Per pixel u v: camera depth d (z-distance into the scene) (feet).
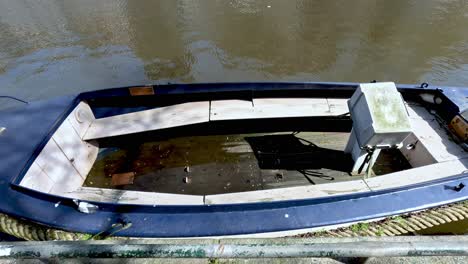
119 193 11.12
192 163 14.03
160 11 40.91
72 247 4.99
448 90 13.56
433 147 11.85
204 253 4.80
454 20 35.78
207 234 9.23
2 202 9.55
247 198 10.32
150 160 14.29
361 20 36.73
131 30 36.78
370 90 10.17
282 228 9.27
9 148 11.10
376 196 9.86
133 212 9.62
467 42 31.73
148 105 15.21
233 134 15.23
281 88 14.51
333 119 15.28
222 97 15.25
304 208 9.63
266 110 14.30
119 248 4.93
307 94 15.11
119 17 39.86
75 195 11.11
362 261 7.06
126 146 15.05
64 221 9.39
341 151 13.93
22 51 32.91
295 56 30.94
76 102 13.65
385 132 9.58
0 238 10.49
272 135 15.01
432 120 13.16
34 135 11.66
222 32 35.58
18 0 45.83
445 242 4.79
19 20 39.65
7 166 10.40
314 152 13.98
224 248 4.80
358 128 10.61
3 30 37.11
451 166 11.01
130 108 15.11
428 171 10.83
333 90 14.73
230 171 13.53
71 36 35.73
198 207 9.37
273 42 33.22
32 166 10.77
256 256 4.79
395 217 9.74
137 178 13.55
